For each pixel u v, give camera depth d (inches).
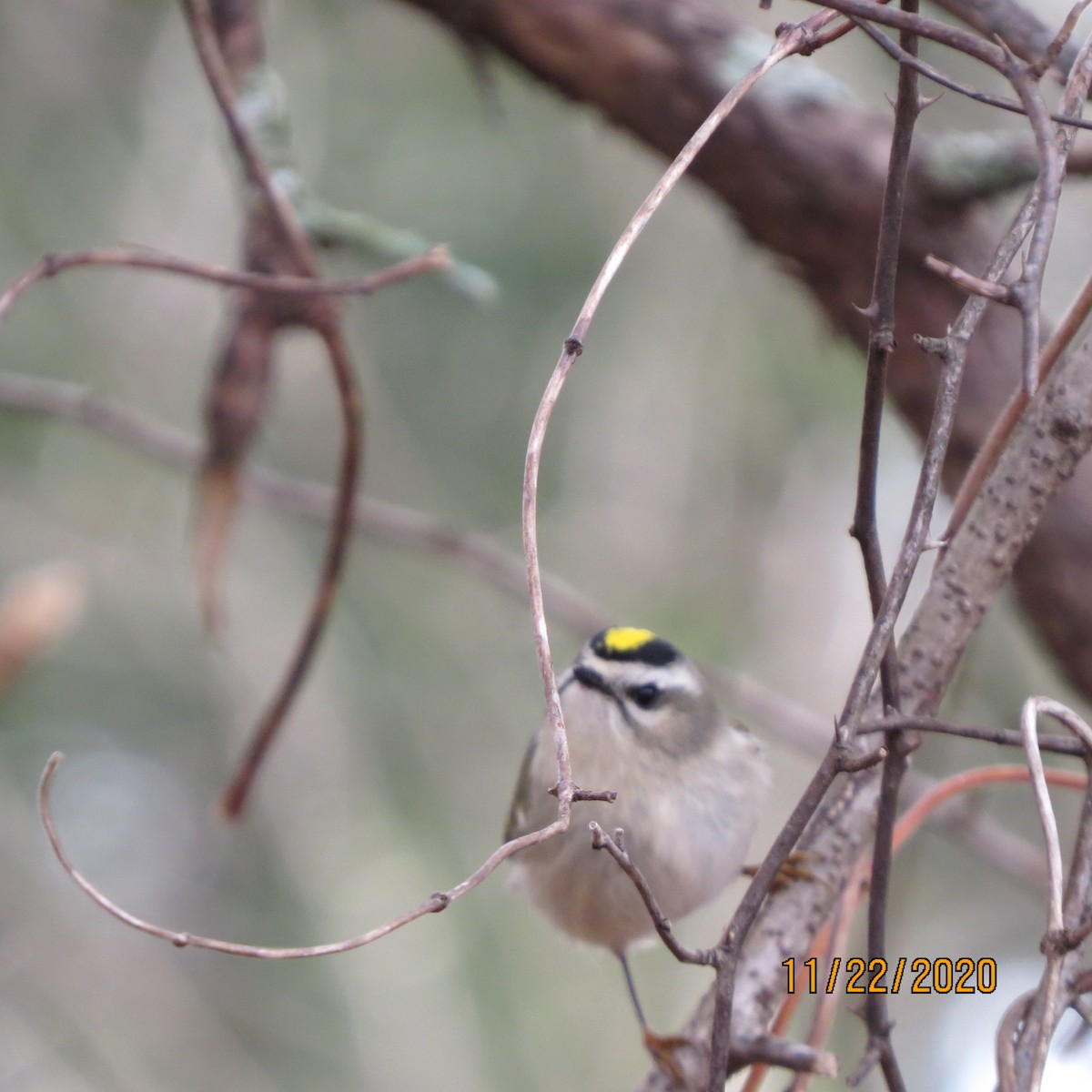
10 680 220.1
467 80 511.5
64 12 461.1
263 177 224.7
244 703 509.7
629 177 470.6
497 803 533.3
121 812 565.9
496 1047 502.6
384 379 544.1
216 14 252.7
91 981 469.7
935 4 185.8
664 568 446.9
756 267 440.5
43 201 471.5
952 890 515.8
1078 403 151.5
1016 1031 136.2
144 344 473.4
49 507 506.0
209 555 245.3
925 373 237.1
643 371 450.9
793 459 455.2
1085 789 159.6
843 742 127.0
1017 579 218.2
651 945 289.9
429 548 345.7
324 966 513.3
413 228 510.3
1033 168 228.7
